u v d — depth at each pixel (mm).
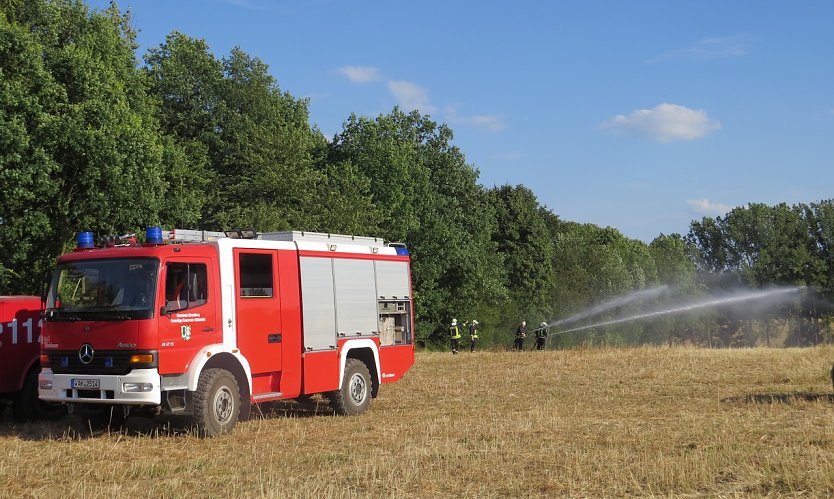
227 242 12977
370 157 54938
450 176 62281
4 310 14000
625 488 8148
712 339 88812
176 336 11945
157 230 13008
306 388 14109
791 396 15609
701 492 7953
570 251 81875
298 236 14672
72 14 32312
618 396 16953
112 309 11891
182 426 13203
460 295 60156
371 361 15906
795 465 8812
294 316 14016
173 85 43438
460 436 11703
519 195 75312
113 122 28516
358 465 9508
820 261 89562
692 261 97125
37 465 9922
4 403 14234
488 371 23953
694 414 13570
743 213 95375
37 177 26219
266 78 47188
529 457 9812
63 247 29312
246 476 9188
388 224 54250
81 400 11867
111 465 9836
